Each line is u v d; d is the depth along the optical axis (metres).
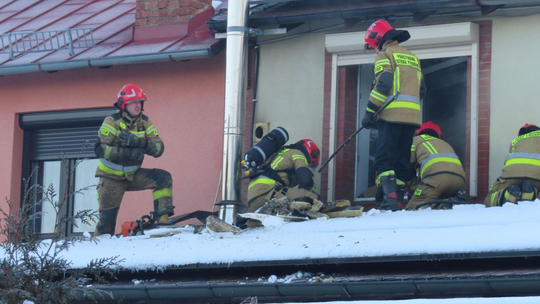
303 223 19.67
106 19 30.95
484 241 14.50
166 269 17.38
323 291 15.09
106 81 28.95
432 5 23.92
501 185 21.72
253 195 23.66
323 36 26.59
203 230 20.92
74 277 16.59
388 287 14.49
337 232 17.72
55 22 31.77
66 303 16.69
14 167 29.98
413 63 22.31
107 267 17.03
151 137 24.41
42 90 29.78
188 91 27.84
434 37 24.59
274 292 15.59
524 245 14.02
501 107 24.06
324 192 25.92
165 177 24.53
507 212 17.62
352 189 26.31
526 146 21.56
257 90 27.33
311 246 16.27
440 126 25.56
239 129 24.11
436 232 15.88
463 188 22.86
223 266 16.72
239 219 20.64
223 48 27.31
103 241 21.06
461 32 24.23
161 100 28.14
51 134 30.28
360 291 14.77
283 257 16.08
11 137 30.03
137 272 17.81
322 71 26.52
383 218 18.88
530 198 21.06
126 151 23.86
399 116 21.78
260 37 27.42
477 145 24.22
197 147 27.52
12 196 29.83
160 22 28.72
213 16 27.30
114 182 24.28
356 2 25.34
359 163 26.48
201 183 27.36
